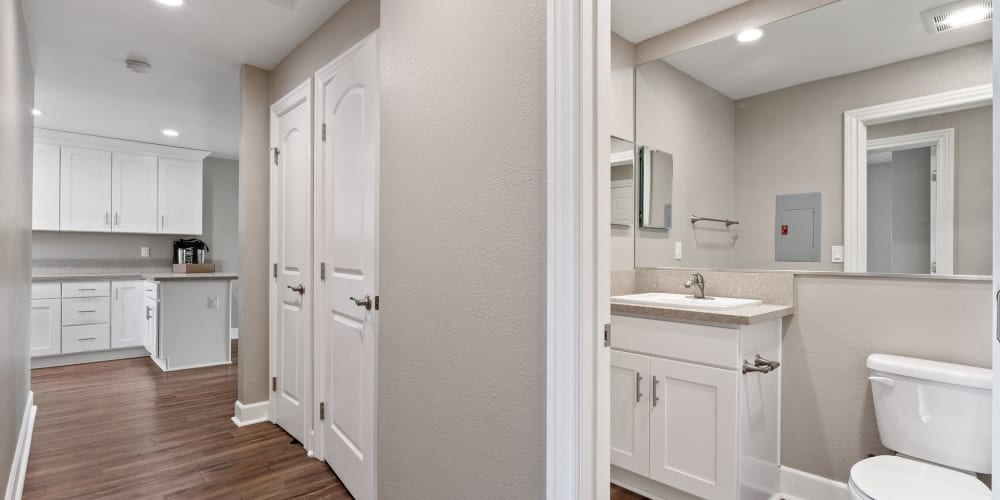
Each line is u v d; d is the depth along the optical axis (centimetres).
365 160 210
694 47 237
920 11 178
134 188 509
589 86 107
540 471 112
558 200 106
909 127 179
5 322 179
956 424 154
